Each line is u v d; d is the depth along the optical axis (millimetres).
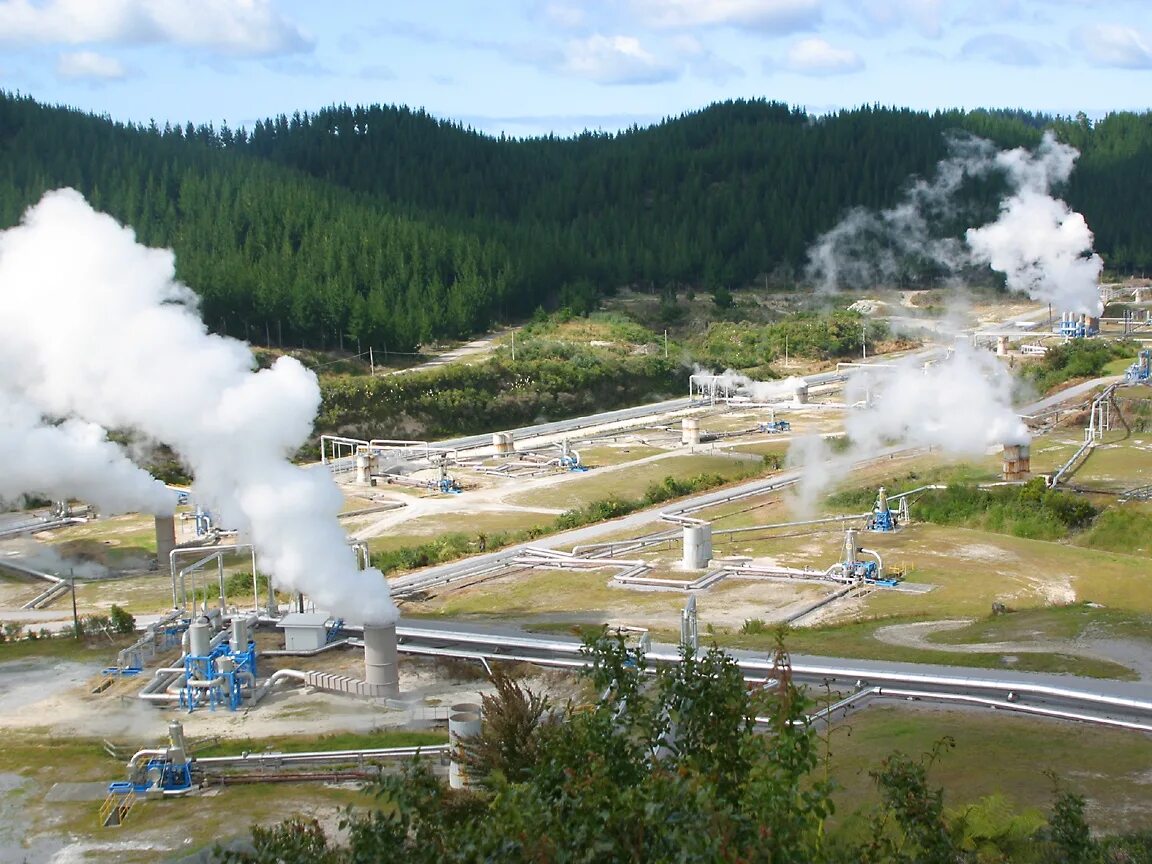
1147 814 50625
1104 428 152125
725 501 128000
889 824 34938
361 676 77000
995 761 57094
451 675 77438
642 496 136125
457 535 118500
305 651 81500
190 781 60438
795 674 69875
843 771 55938
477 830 26344
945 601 89062
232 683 72625
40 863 53500
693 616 69125
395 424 191125
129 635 88000
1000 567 97000
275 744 66125
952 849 30922
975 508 114688
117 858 53406
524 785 27938
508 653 79250
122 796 59875
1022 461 124500
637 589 96125
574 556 106500
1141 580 92938
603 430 181500
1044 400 177125
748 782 27547
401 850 27641
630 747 29766
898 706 65562
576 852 24812
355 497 140500
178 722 63281
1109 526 106562
